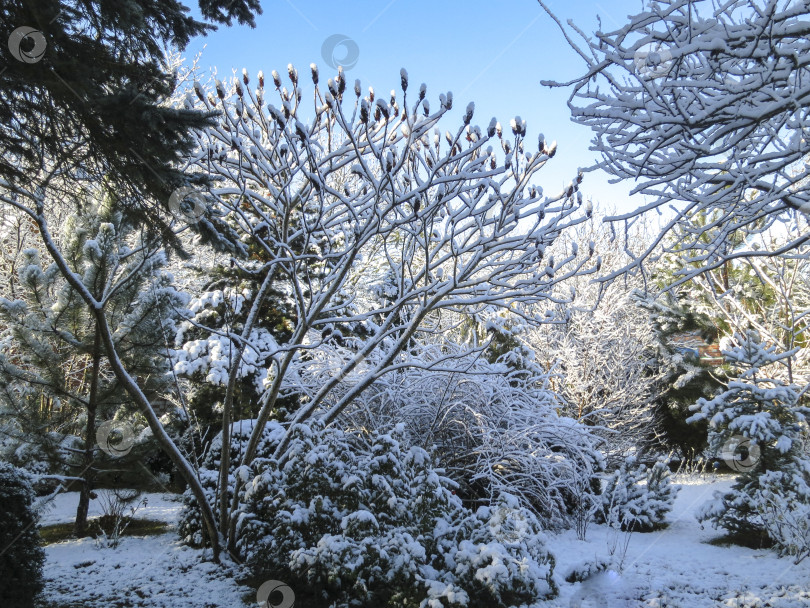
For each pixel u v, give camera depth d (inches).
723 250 222.1
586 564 250.4
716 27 186.4
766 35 174.4
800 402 524.1
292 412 433.1
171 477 458.0
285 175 285.7
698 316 659.4
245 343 266.4
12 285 509.0
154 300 330.0
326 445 223.8
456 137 261.9
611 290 722.8
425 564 196.9
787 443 312.2
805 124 181.3
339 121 256.7
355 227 270.8
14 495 207.8
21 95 175.8
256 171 281.6
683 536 331.0
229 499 280.5
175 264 542.6
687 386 641.6
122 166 184.4
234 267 437.1
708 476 556.1
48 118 181.3
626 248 213.9
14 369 311.4
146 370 332.2
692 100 191.8
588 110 204.7
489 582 179.3
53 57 152.1
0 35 152.3
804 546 264.4
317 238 445.1
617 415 597.0
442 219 308.8
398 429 233.9
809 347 524.4
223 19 231.5
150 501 407.2
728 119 186.7
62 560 266.7
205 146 280.4
